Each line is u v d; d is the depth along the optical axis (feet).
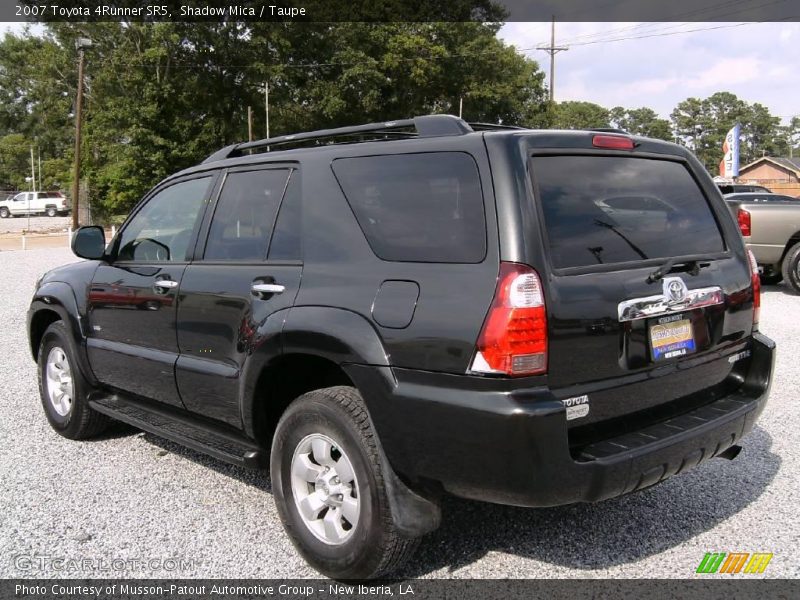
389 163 10.37
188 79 134.62
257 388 11.23
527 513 12.40
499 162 9.19
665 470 9.52
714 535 11.51
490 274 8.77
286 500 10.68
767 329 27.40
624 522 12.01
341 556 9.89
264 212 12.00
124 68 132.26
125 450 15.81
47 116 169.07
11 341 28.37
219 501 13.01
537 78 167.84
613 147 10.71
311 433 10.30
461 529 11.80
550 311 8.75
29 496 13.24
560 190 9.72
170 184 14.64
